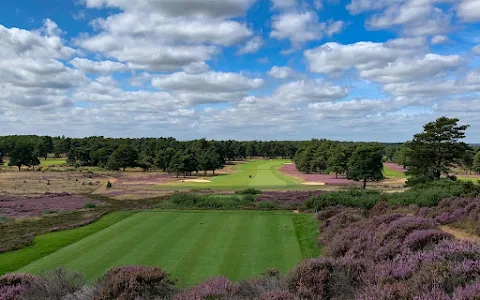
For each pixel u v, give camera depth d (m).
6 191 60.72
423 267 8.78
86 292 10.71
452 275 7.94
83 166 130.25
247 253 18.59
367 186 69.38
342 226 21.25
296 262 17.00
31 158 114.44
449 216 20.12
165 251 19.25
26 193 58.62
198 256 18.22
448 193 26.59
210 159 105.50
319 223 25.11
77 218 32.09
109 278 11.26
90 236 23.34
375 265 10.33
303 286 9.58
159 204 41.31
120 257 18.38
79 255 18.95
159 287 10.84
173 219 28.31
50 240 22.67
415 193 29.58
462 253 9.34
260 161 188.00
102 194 57.66
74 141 187.88
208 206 38.72
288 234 22.86
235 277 15.16
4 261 18.22
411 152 47.44
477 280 7.30
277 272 12.38
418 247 12.23
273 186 67.69
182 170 95.69
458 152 44.94
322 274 10.07
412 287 7.66
